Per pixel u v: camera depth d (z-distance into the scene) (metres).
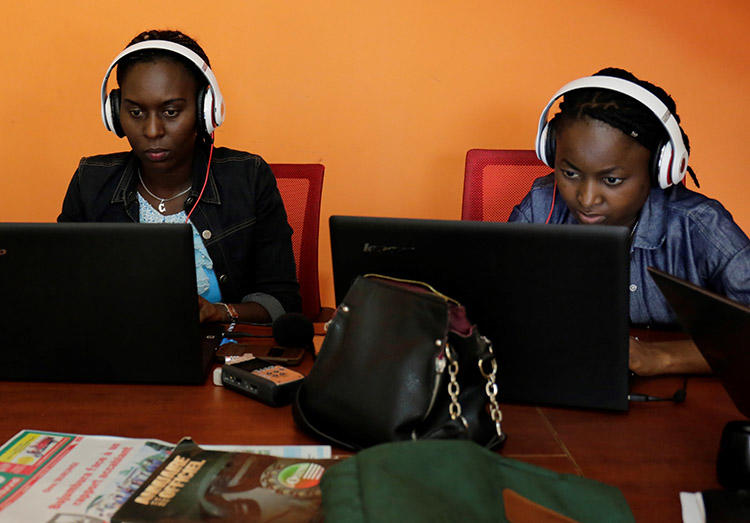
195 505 0.79
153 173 1.73
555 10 2.48
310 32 2.50
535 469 0.80
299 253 2.00
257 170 1.84
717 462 0.90
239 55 2.52
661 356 1.23
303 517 0.77
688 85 2.53
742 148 2.57
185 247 1.08
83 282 1.12
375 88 2.55
